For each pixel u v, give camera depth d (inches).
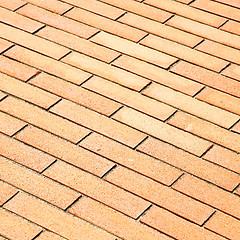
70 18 225.8
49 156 177.9
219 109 193.5
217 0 233.3
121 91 198.7
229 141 183.3
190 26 222.7
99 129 186.2
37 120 188.7
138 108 193.2
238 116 191.2
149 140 183.3
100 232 158.7
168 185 170.1
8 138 182.7
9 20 224.1
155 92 198.5
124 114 191.2
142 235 158.1
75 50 213.0
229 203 165.8
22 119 188.9
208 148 181.2
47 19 225.1
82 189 168.9
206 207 164.9
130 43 215.8
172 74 204.5
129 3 232.5
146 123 188.5
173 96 197.3
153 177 172.2
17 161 176.2
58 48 213.6
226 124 188.5
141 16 227.0
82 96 196.7
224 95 197.8
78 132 185.2
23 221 160.9
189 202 165.9
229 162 177.0
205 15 227.3
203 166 175.8
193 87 200.2
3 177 171.6
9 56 210.1
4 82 200.8
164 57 210.5
